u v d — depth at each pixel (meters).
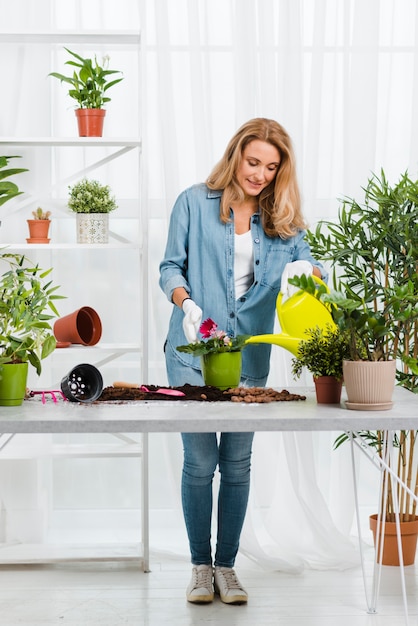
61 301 3.60
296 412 2.14
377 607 2.94
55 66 3.53
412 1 3.65
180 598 3.02
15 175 3.54
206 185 2.90
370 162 3.58
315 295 2.24
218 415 2.08
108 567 3.36
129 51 3.58
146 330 3.25
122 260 3.65
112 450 3.28
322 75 3.56
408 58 3.67
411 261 3.20
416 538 3.40
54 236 3.61
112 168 3.62
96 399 2.35
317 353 2.29
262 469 3.58
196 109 3.49
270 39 3.51
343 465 3.58
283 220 2.80
